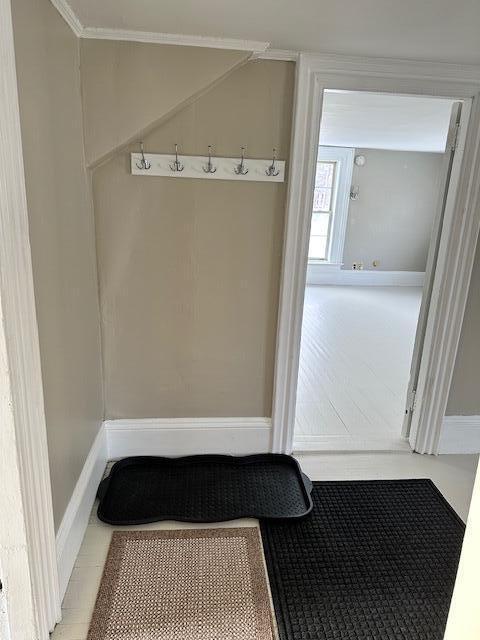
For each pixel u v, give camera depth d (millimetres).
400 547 1713
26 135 1155
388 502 1972
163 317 2059
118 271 1977
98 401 2033
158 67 1724
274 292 2078
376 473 2188
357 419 2711
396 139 5156
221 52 1728
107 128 1761
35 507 1181
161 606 1422
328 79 1839
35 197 1227
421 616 1426
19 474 1099
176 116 1829
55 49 1405
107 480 2002
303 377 3352
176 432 2199
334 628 1374
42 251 1281
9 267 1012
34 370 1148
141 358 2104
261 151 1903
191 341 2105
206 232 1977
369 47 1701
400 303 5930
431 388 2279
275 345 2137
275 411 2207
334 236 6844
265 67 1813
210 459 2207
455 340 2199
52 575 1302
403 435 2500
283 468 2188
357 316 5203
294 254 2010
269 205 1971
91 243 1876
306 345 4109
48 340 1336
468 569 810
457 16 1396
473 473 2221
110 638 1317
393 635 1361
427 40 1608
